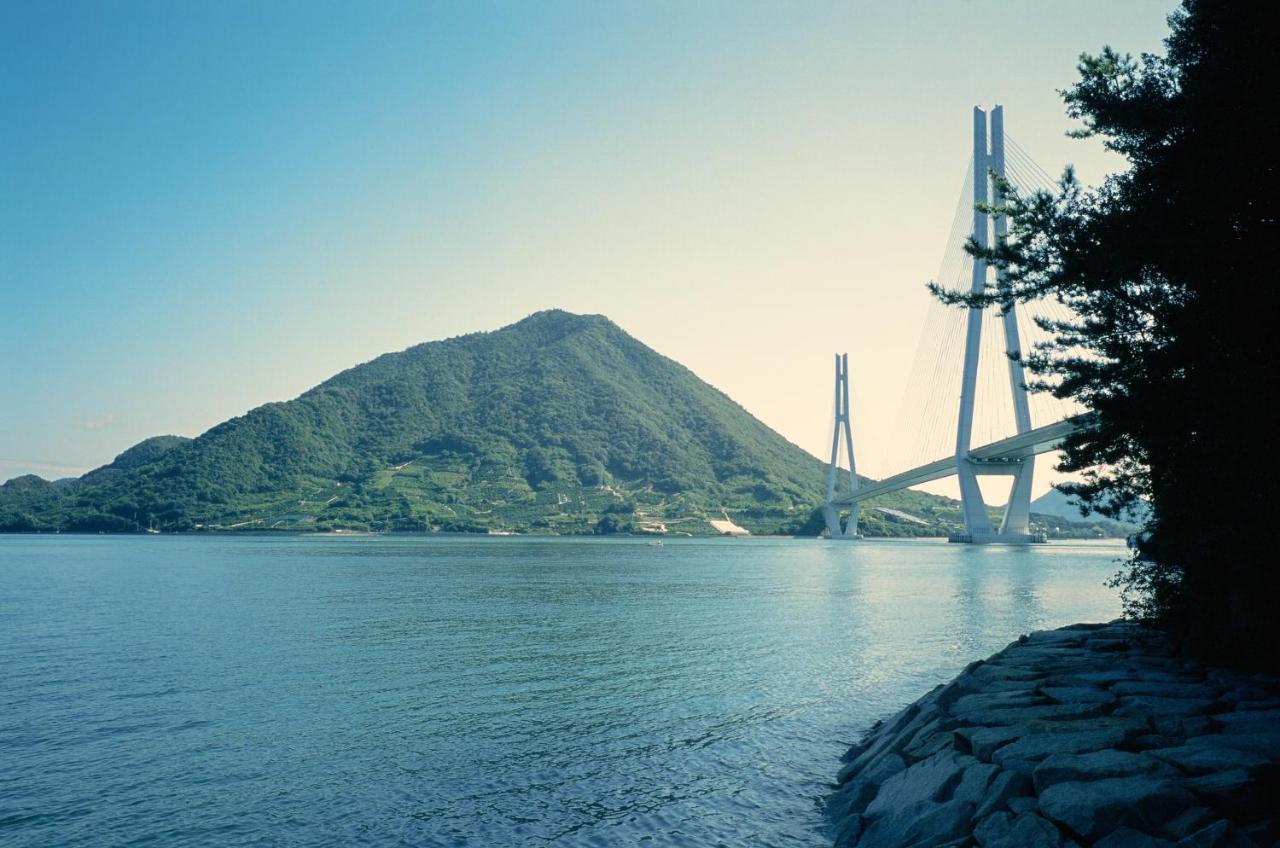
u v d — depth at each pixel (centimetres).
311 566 8656
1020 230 1539
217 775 1412
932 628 3503
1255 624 1458
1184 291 1264
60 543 17625
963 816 984
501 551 13425
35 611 4119
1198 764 916
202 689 2145
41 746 1591
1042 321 1523
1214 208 1111
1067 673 1559
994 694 1420
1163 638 1911
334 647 2892
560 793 1311
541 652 2778
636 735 1675
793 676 2336
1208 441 1166
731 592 5450
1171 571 1756
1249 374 1045
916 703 1592
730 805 1257
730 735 1678
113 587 5731
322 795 1304
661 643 3006
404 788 1338
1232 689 1307
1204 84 1148
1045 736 1101
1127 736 1072
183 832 1156
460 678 2300
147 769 1445
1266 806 830
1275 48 1056
